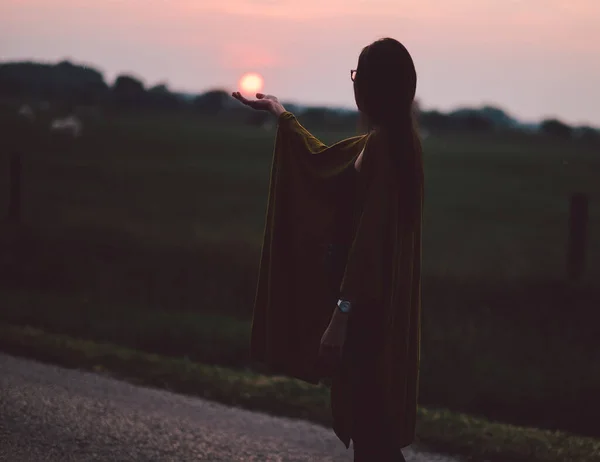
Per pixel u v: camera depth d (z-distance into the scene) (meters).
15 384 4.88
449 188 35.91
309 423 4.54
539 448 4.18
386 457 2.47
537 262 14.11
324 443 4.15
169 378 5.30
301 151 2.65
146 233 14.59
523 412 5.85
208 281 10.73
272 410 4.76
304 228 2.60
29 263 11.55
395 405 2.52
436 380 6.41
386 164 2.38
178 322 8.09
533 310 9.34
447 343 7.76
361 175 2.43
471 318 8.88
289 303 2.65
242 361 6.94
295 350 2.64
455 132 176.00
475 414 5.80
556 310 9.36
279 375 6.48
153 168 38.12
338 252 2.54
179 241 13.70
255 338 2.76
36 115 96.88
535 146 118.44
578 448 4.23
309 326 2.60
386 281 2.39
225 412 4.63
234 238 14.93
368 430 2.48
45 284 10.57
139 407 4.57
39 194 23.52
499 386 6.27
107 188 27.47
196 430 4.20
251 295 10.22
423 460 3.99
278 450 3.99
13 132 59.25
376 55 2.45
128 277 10.97
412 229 2.46
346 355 2.46
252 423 4.44
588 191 36.88
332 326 2.36
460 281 10.68
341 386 2.50
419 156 2.44
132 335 7.52
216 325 8.07
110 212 19.94
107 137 63.72
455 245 17.19
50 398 4.61
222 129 111.00
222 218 20.47
